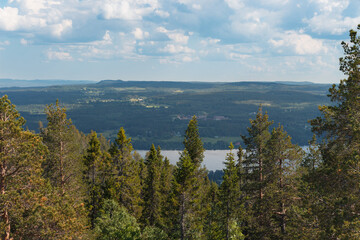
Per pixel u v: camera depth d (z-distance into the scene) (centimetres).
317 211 1992
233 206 3734
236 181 3762
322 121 2092
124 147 4759
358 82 1930
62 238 1736
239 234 3738
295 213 2383
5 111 1827
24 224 1688
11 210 1659
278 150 3372
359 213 1756
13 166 1788
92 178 4684
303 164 3281
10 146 1758
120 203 4550
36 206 1725
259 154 3575
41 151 1933
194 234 3525
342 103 1992
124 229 3466
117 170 4753
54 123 3553
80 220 1964
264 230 3456
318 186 2014
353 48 1930
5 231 1647
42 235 1684
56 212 1777
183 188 3438
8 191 1681
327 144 2064
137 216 4644
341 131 1988
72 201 1995
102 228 3538
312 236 2028
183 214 3497
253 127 3672
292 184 3297
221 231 3772
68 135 3606
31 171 1822
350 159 1845
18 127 1778
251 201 3775
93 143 4675
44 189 1884
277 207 3347
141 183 5616
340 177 1898
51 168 3503
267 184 3391
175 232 3703
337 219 1778
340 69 2008
